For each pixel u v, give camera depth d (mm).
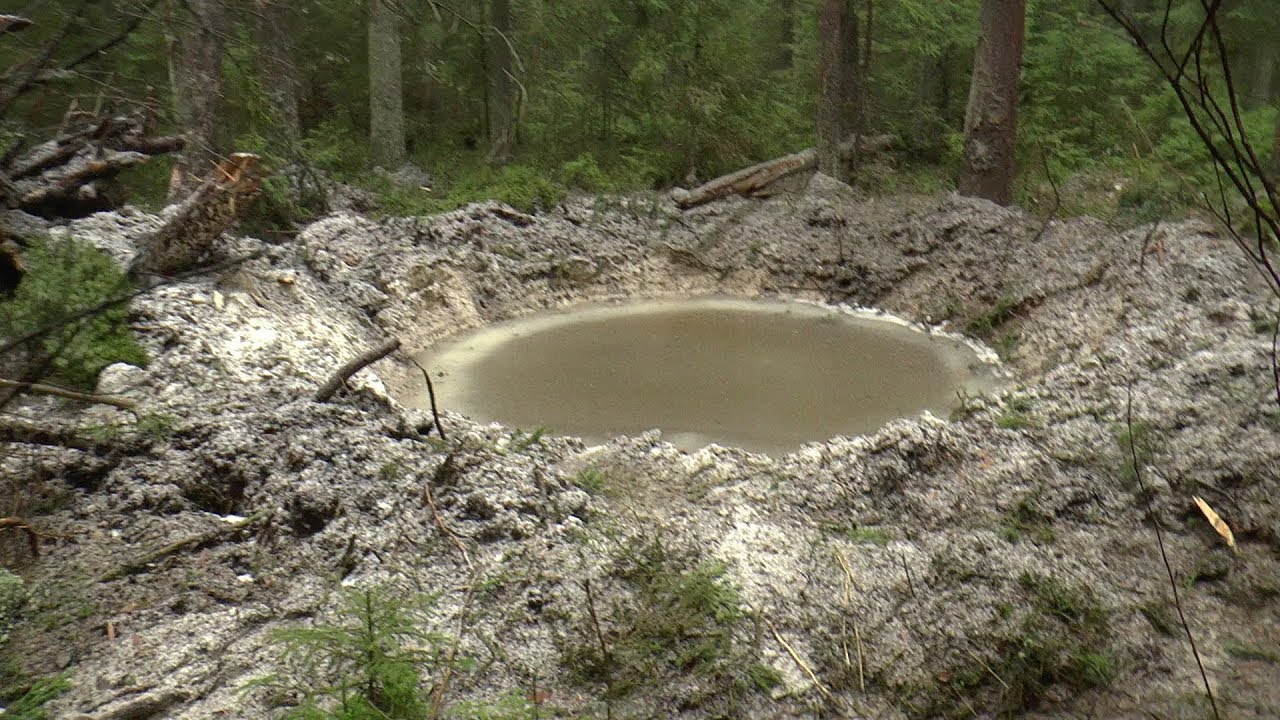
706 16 14773
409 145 17297
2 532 5074
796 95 16438
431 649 4484
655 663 4715
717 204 13406
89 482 5676
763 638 4918
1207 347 7891
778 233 12484
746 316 11180
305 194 12172
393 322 10086
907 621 5078
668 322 10961
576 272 11727
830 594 5238
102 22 5293
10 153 9484
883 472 6305
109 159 10062
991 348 10172
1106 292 9703
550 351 10078
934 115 15609
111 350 7043
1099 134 14570
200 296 8320
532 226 12227
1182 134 10945
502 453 6535
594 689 4562
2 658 4352
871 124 15836
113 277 7504
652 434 7176
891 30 15453
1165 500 6043
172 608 4758
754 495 6211
